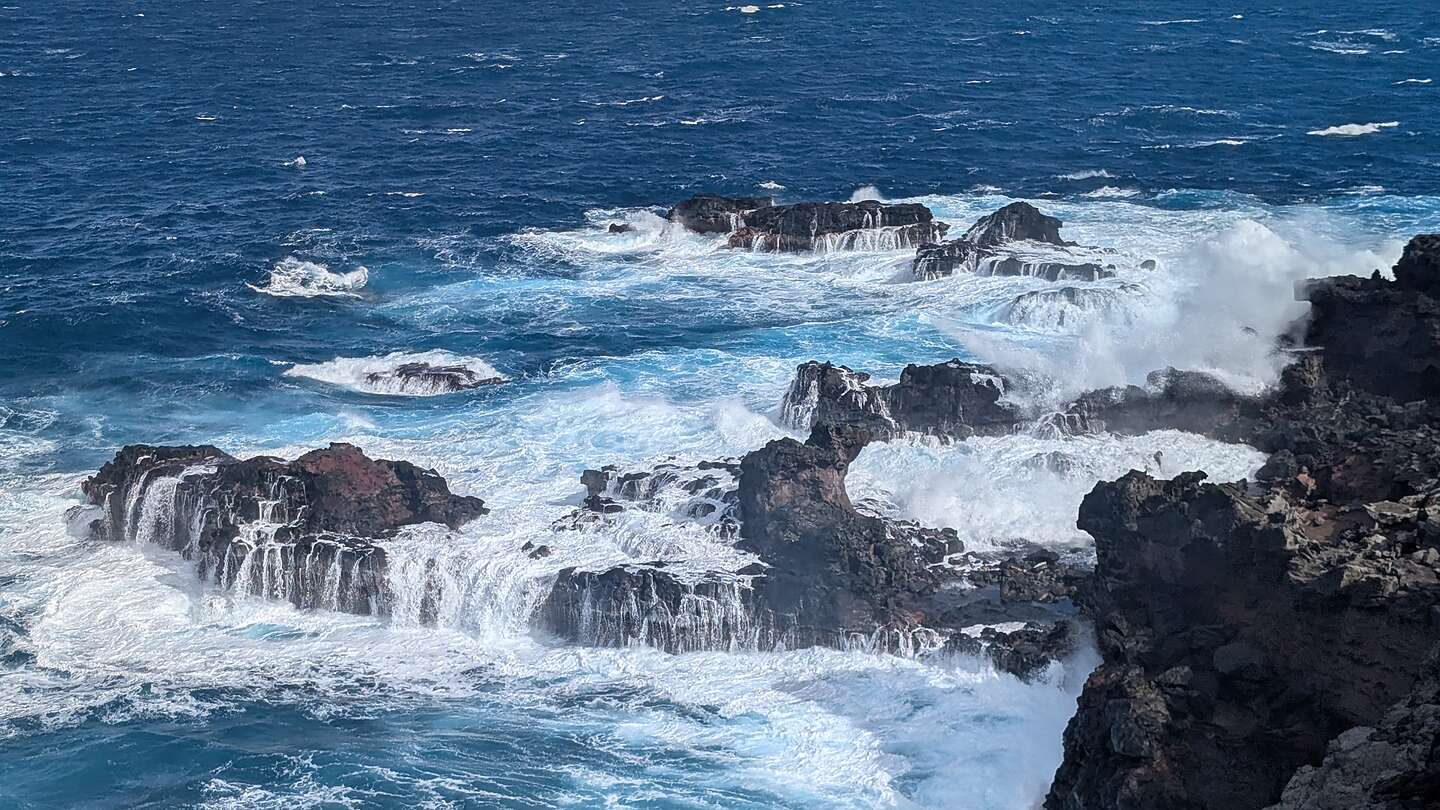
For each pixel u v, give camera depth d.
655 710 48.12
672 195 108.06
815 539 52.94
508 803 43.31
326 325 83.25
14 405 73.00
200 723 48.22
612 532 56.03
